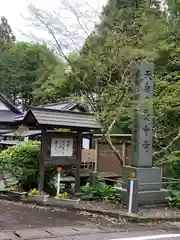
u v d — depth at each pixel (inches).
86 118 330.3
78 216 245.9
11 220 224.4
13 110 1081.4
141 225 228.4
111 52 313.9
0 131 918.4
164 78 366.9
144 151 288.7
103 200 303.7
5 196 310.3
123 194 277.3
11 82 996.6
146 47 326.6
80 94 337.1
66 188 346.0
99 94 328.8
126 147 430.9
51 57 327.3
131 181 257.4
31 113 307.3
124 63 321.1
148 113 292.2
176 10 438.6
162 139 392.2
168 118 394.0
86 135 494.9
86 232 199.8
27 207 273.4
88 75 320.5
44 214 248.2
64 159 316.8
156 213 256.7
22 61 882.1
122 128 451.5
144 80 296.5
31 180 325.4
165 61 377.1
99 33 329.4
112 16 350.0
